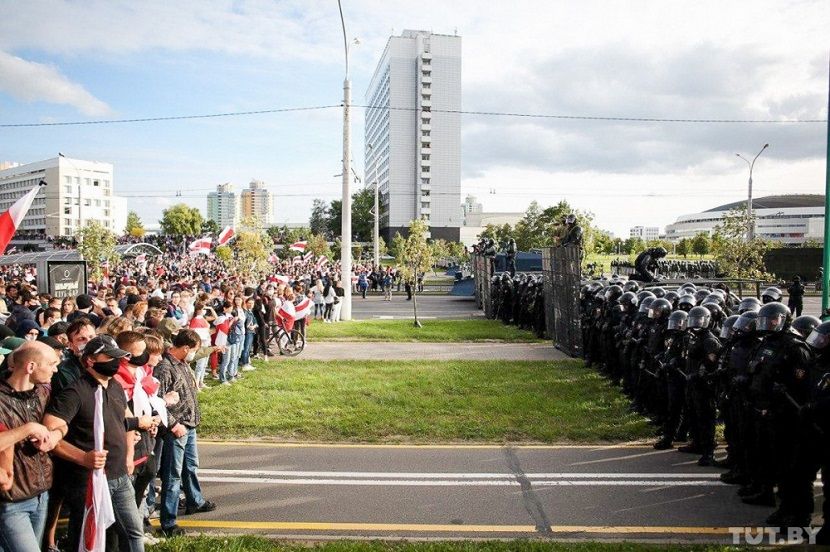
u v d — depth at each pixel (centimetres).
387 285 4278
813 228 12481
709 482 751
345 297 2570
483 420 999
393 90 12962
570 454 855
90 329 609
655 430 958
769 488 673
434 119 13012
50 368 420
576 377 1345
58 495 491
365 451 859
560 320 1769
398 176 13050
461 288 3925
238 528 609
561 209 6303
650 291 1273
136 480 564
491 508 661
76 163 11988
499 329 2261
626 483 744
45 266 1519
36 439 406
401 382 1270
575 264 1617
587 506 670
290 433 939
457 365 1493
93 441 452
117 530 483
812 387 616
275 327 1714
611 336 1261
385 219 13775
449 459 826
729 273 3081
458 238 13175
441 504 671
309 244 6812
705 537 595
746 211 3412
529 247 7138
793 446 631
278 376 1346
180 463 600
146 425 519
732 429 741
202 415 1012
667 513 653
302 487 720
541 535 595
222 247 5053
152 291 1842
